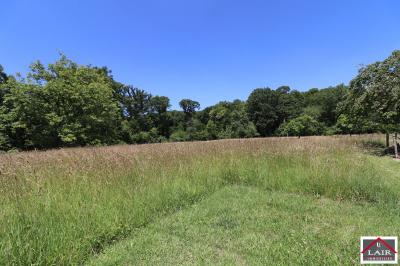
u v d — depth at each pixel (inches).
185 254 135.4
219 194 237.6
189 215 186.2
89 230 142.9
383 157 517.7
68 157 302.2
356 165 287.3
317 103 2482.8
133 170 244.8
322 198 226.8
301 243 144.4
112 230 150.8
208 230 162.7
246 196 231.3
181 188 229.5
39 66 1015.6
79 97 994.1
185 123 2768.2
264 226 167.6
